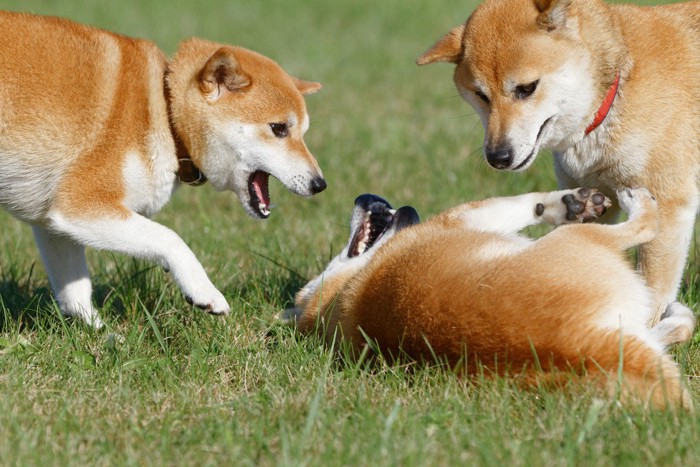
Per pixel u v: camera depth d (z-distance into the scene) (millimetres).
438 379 8227
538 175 16703
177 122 10500
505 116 10727
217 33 33750
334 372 9062
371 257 9781
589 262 8227
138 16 36406
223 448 7398
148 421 8078
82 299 10820
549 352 7730
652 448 7121
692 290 11258
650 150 10531
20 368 9086
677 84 10617
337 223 14727
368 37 34625
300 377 8859
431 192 16391
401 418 7785
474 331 7969
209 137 10648
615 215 11305
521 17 10781
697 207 10844
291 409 8078
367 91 26656
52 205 10008
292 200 16484
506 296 7934
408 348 8461
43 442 7621
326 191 16719
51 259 10695
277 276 12320
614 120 10547
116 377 9023
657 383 7598
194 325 10383
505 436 7461
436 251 8711
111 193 9977
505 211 10000
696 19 11094
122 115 10023
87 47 10062
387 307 8680
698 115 10664
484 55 10859
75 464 7156
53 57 9844
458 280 8211
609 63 10531
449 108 24266
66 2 38594
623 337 7758
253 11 39219
